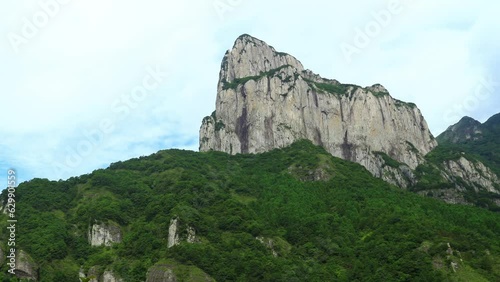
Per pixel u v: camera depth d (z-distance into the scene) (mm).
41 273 139125
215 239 144375
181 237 142250
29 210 167500
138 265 136750
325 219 160500
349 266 136500
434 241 135625
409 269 125125
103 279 136500
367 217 162125
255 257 135500
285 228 159750
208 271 129750
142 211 172500
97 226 159000
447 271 123938
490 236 153125
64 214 173125
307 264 137125
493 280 120875
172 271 127562
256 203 175500
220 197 171000
